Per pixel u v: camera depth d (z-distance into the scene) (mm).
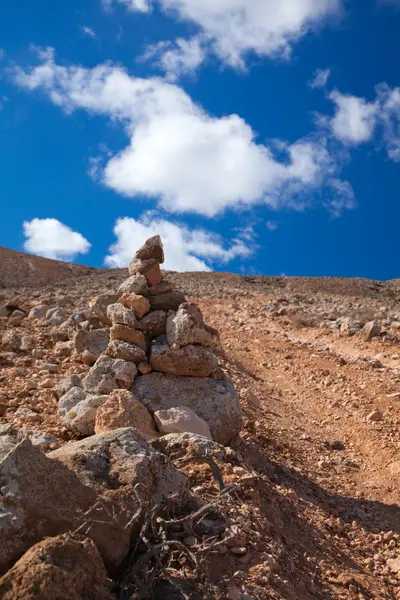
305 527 6301
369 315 24344
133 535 4305
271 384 14258
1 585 3328
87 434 7113
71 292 29719
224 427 7641
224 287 41375
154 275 8438
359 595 5184
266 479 6520
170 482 4840
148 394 7621
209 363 7840
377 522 7234
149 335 8195
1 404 8062
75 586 3398
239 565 4617
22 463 3988
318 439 10414
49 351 11477
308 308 27422
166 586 4078
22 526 3801
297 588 4785
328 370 15211
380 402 12531
